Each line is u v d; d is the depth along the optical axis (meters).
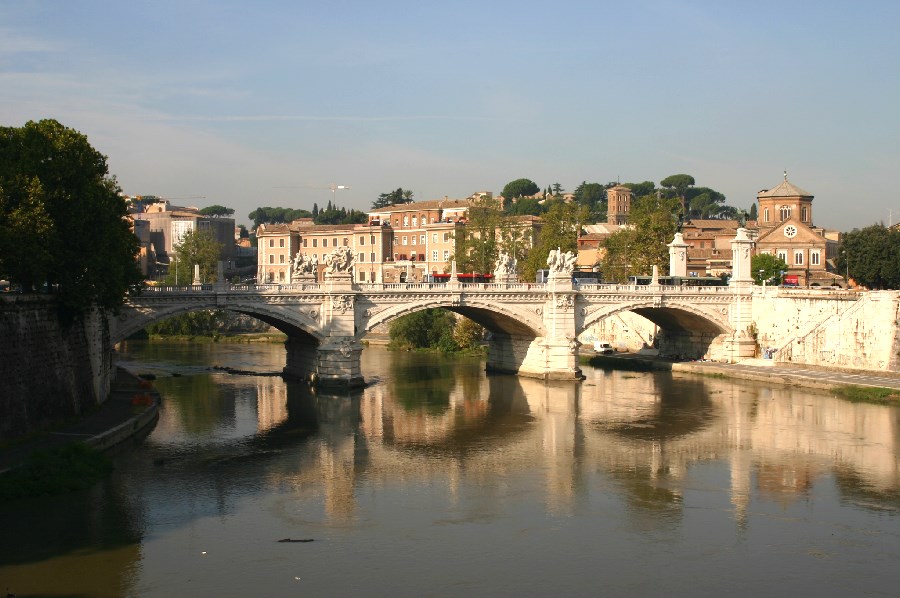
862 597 47.78
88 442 68.31
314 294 106.75
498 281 129.75
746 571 50.91
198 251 183.62
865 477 68.94
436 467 71.88
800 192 182.25
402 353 153.50
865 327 113.25
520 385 114.62
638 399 103.44
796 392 106.81
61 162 74.94
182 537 54.91
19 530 54.72
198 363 134.12
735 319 130.88
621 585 48.97
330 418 91.25
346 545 54.22
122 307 93.94
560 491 65.38
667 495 64.44
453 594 47.72
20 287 92.00
